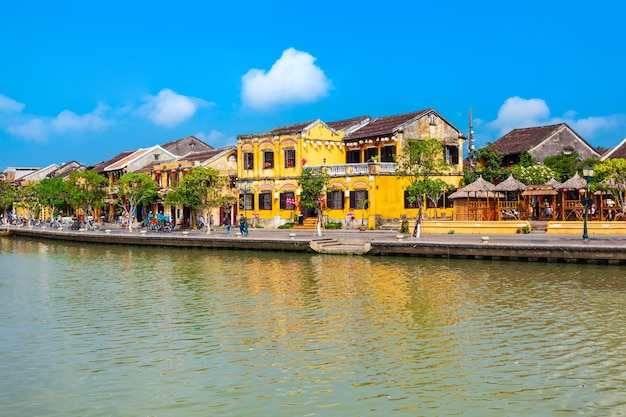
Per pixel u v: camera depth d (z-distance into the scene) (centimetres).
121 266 4038
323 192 5322
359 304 2525
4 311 2516
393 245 4012
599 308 2355
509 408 1414
